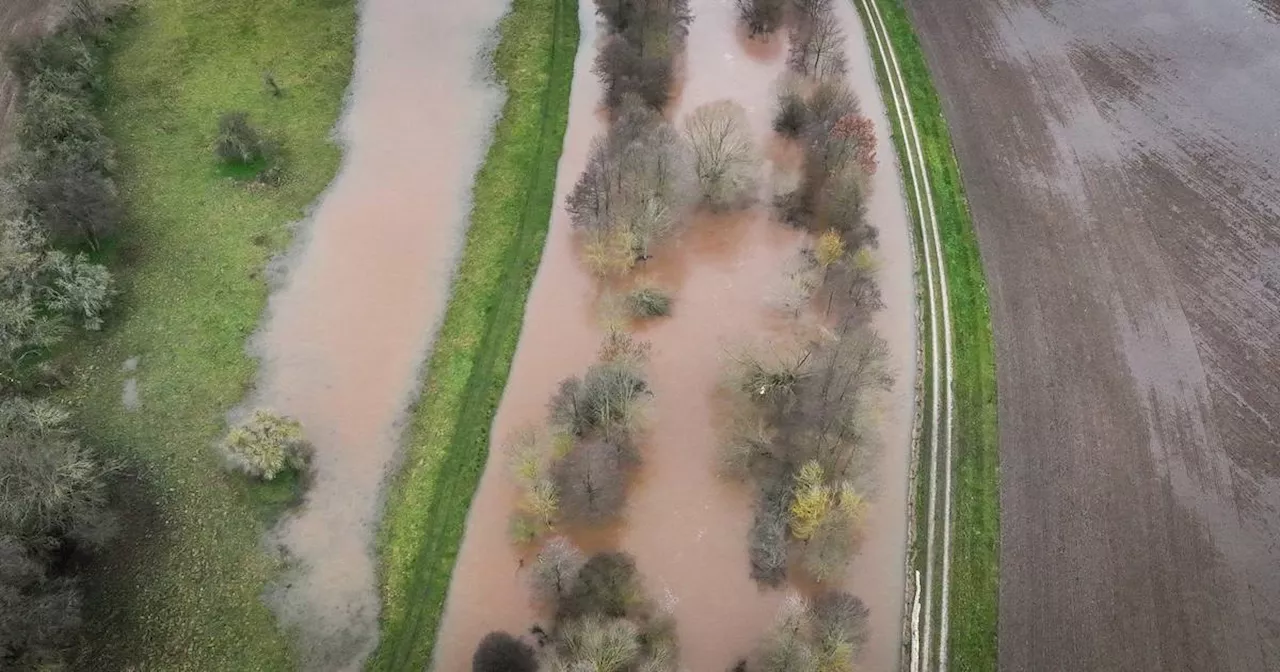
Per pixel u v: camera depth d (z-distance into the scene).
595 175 56.94
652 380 50.72
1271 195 59.53
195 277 55.06
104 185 56.44
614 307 53.81
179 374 50.75
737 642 41.84
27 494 42.12
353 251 56.94
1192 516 45.31
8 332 50.47
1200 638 41.59
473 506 46.09
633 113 60.34
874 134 62.72
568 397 47.78
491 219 58.41
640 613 42.03
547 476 45.91
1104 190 59.84
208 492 46.16
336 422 49.22
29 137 58.50
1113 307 53.75
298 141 62.88
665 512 45.91
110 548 44.16
